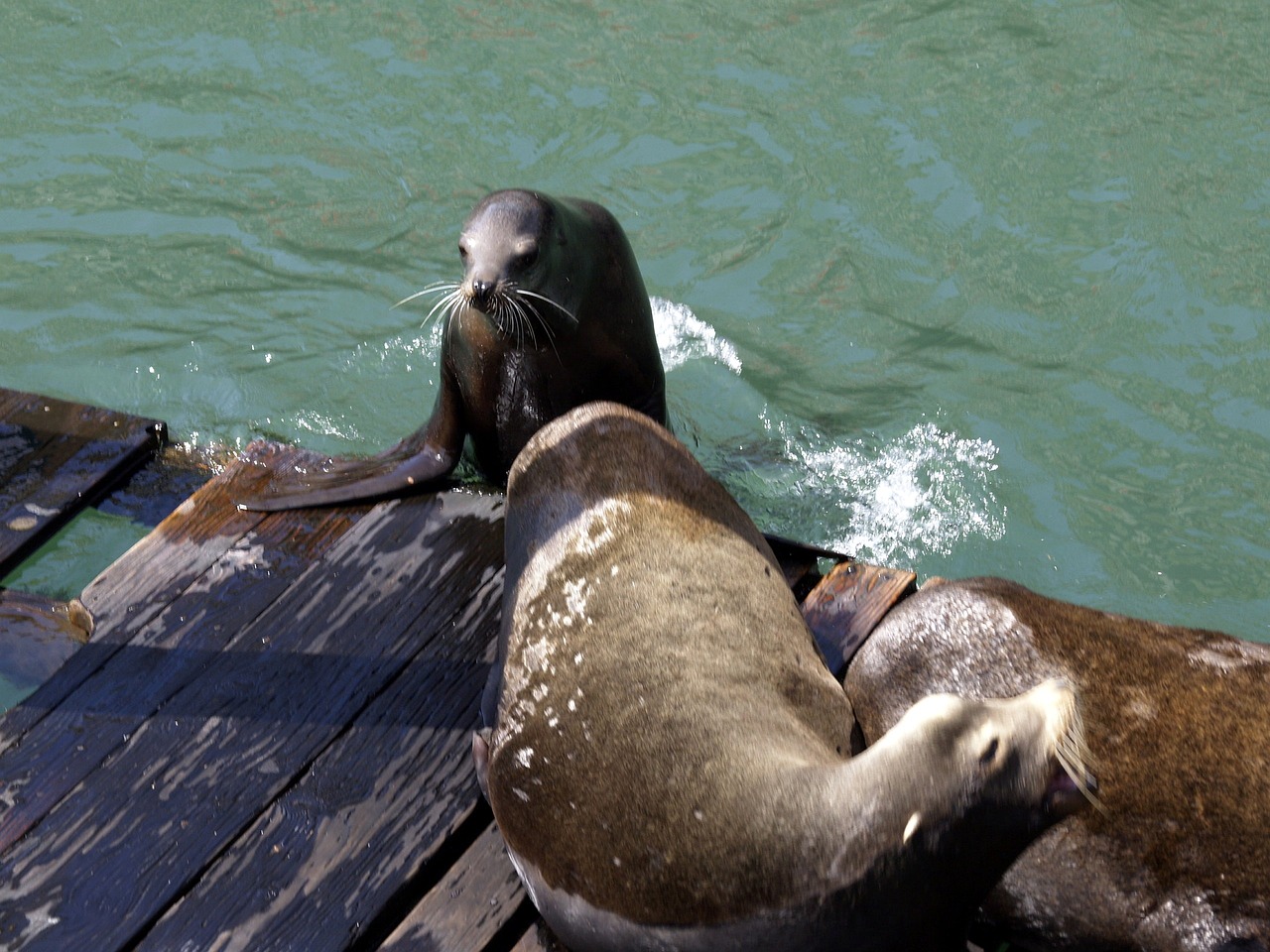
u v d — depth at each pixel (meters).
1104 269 9.57
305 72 11.45
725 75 11.38
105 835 4.98
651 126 10.90
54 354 8.99
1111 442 8.41
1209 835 4.73
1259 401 8.63
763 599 5.11
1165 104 10.83
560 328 6.75
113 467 6.94
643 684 4.62
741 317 9.38
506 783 4.77
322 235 10.03
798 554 6.33
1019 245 9.79
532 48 11.71
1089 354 9.00
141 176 10.48
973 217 10.03
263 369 8.94
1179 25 11.64
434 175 10.52
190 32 11.86
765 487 8.02
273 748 5.31
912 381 8.88
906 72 11.30
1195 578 7.57
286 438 8.39
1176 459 8.30
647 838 4.32
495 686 5.24
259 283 9.62
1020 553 7.70
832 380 8.90
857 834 4.13
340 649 5.76
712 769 4.36
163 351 9.04
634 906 4.32
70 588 6.51
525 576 5.30
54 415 7.25
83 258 9.77
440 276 9.73
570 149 10.72
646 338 7.26
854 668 5.61
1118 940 4.83
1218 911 4.68
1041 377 8.87
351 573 6.16
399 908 4.86
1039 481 8.16
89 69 11.48
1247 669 5.11
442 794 5.14
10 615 6.25
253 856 4.93
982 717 4.20
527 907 4.81
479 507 6.59
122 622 5.89
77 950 4.62
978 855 4.20
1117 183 10.19
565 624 4.96
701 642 4.77
